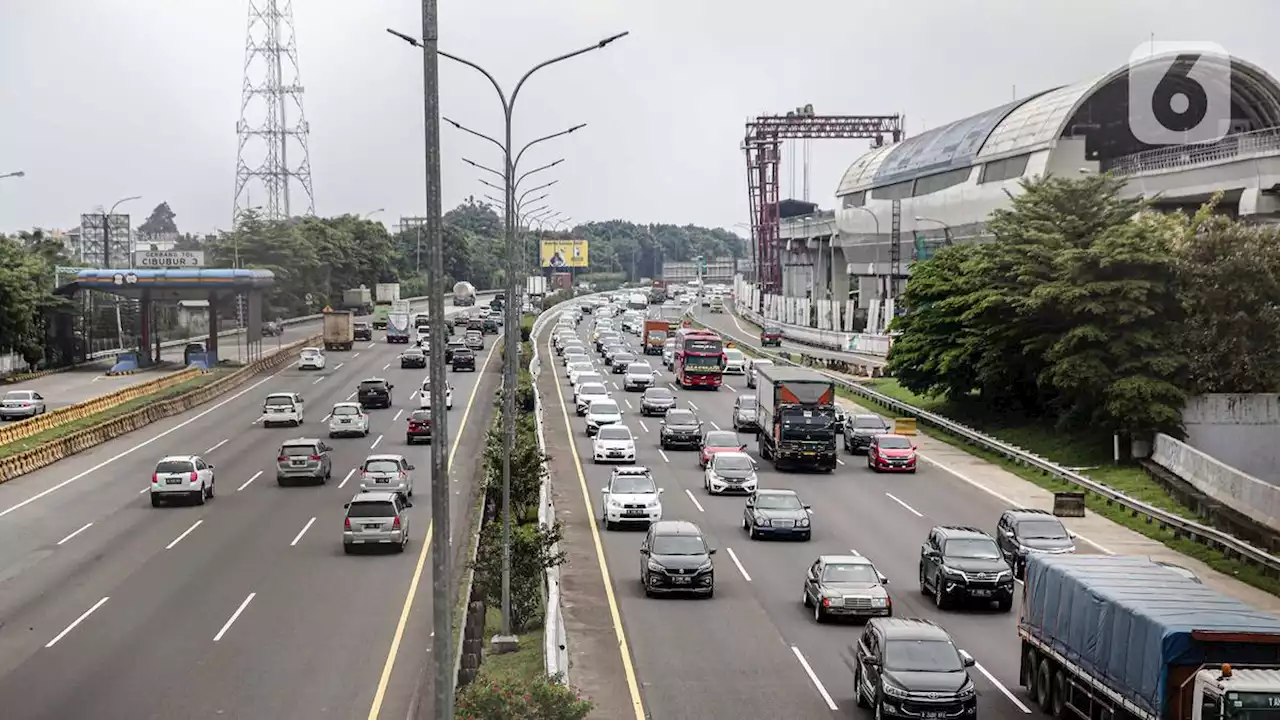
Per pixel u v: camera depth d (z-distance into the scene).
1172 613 22.59
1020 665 29.66
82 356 116.75
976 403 80.44
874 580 34.53
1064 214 70.50
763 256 188.12
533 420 65.69
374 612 34.47
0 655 30.53
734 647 31.44
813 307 163.62
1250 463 60.19
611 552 43.25
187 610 34.81
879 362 115.12
